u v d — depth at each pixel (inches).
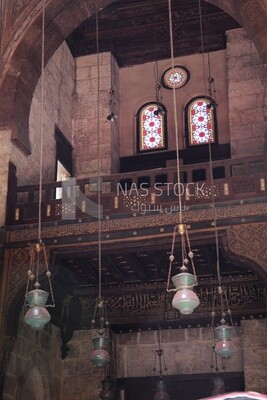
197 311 510.0
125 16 630.5
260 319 498.3
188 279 280.7
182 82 626.5
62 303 514.3
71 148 603.8
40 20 487.8
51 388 500.7
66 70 610.5
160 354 503.2
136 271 484.7
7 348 410.6
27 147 480.4
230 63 592.4
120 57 644.7
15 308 419.2
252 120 568.1
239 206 400.5
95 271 485.1
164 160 604.7
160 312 516.4
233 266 493.0
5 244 432.8
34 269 422.3
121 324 520.7
